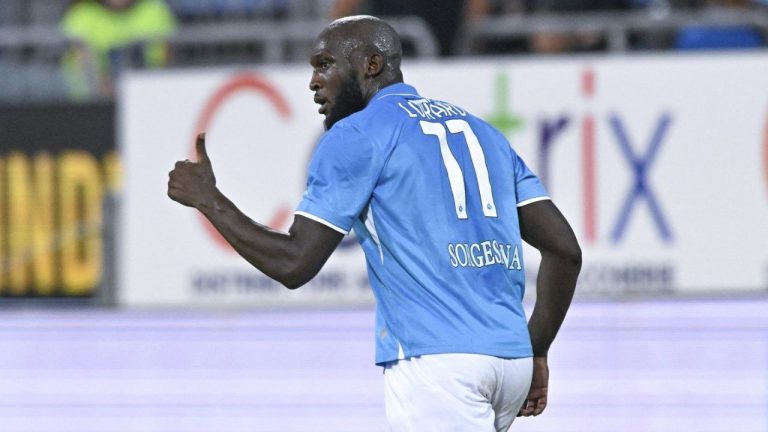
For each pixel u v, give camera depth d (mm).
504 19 33375
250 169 29250
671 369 24781
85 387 24562
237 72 29281
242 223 11711
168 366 25953
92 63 34188
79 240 31156
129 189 29656
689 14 31406
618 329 27578
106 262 30484
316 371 25297
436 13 32719
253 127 29234
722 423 21438
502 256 12250
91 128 31156
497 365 11930
